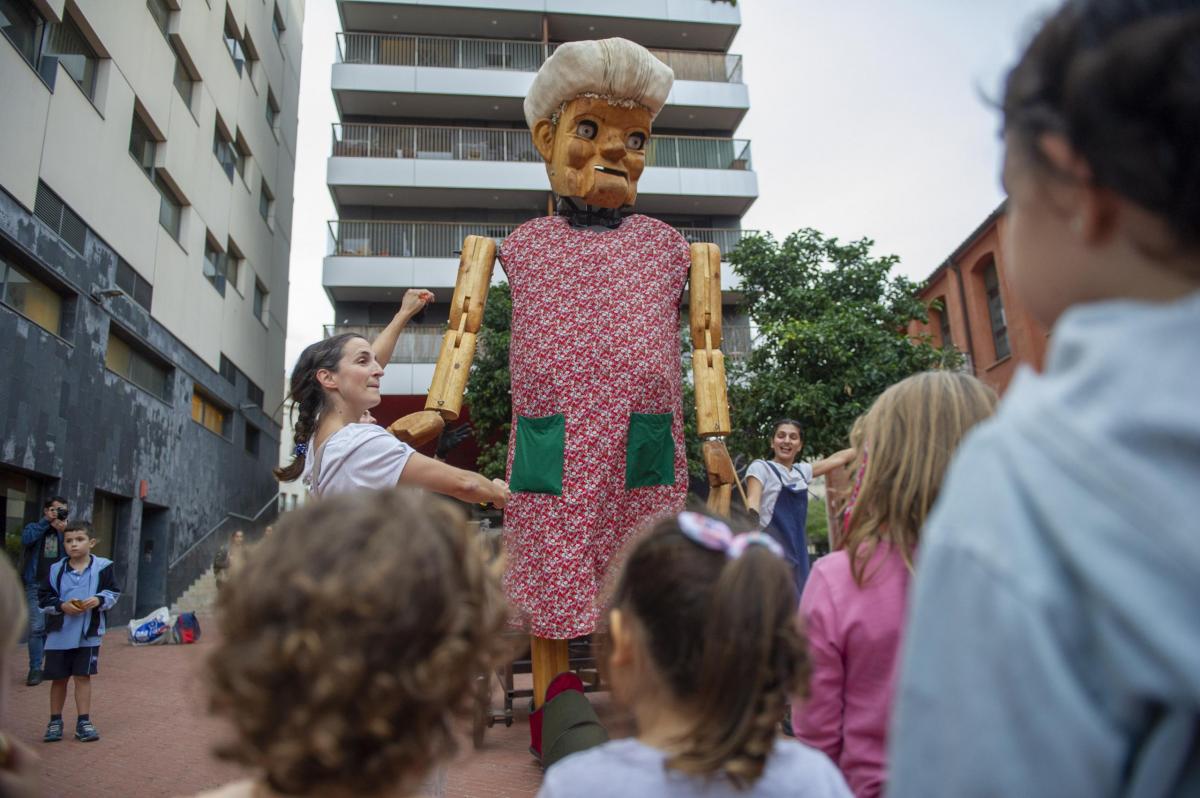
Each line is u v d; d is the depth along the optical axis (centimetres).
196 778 479
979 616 74
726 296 2212
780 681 136
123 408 1332
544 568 388
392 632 98
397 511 111
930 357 1244
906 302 1327
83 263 1186
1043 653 69
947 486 85
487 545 136
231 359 1920
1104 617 68
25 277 1075
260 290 2216
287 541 105
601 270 432
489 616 116
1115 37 76
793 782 135
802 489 504
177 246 1557
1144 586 64
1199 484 64
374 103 2238
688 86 2336
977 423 180
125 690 798
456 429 448
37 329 1063
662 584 141
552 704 333
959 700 74
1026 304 93
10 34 1030
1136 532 65
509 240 456
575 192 456
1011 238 95
